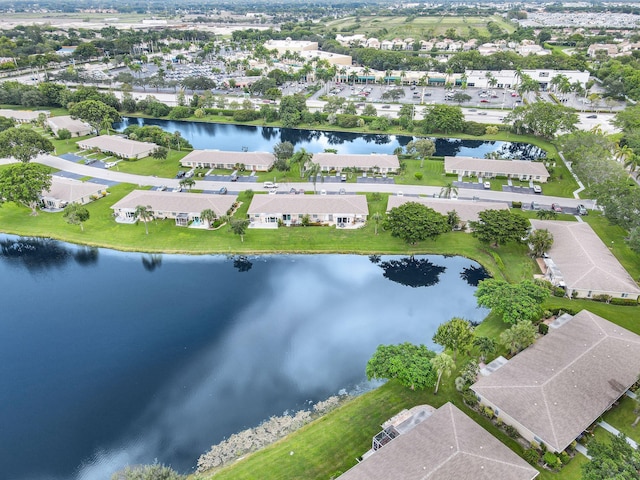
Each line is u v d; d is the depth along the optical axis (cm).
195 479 5159
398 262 10800
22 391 7312
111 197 13475
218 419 6794
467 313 9162
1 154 14512
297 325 8769
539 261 10369
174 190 13875
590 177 12975
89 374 7644
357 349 8181
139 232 11800
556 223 10938
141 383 7462
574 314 8462
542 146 17975
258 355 8031
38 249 11350
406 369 6675
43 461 6219
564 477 5572
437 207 11906
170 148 17312
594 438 6034
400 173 14938
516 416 6069
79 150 17338
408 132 19938
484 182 14375
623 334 7419
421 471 5081
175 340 8388
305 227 11944
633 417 6406
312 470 5772
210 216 11619
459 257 10875
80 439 6525
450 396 6894
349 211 11994
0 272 10544
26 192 11944
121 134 19275
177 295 9638
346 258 10912
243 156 15662
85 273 10431
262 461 5938
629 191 11219
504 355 7612
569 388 6325
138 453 6294
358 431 6338
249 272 10406
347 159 15425
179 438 6500
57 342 8362
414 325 8806
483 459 5266
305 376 7581
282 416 6819
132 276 10312
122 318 8975
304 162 14838
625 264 10112
